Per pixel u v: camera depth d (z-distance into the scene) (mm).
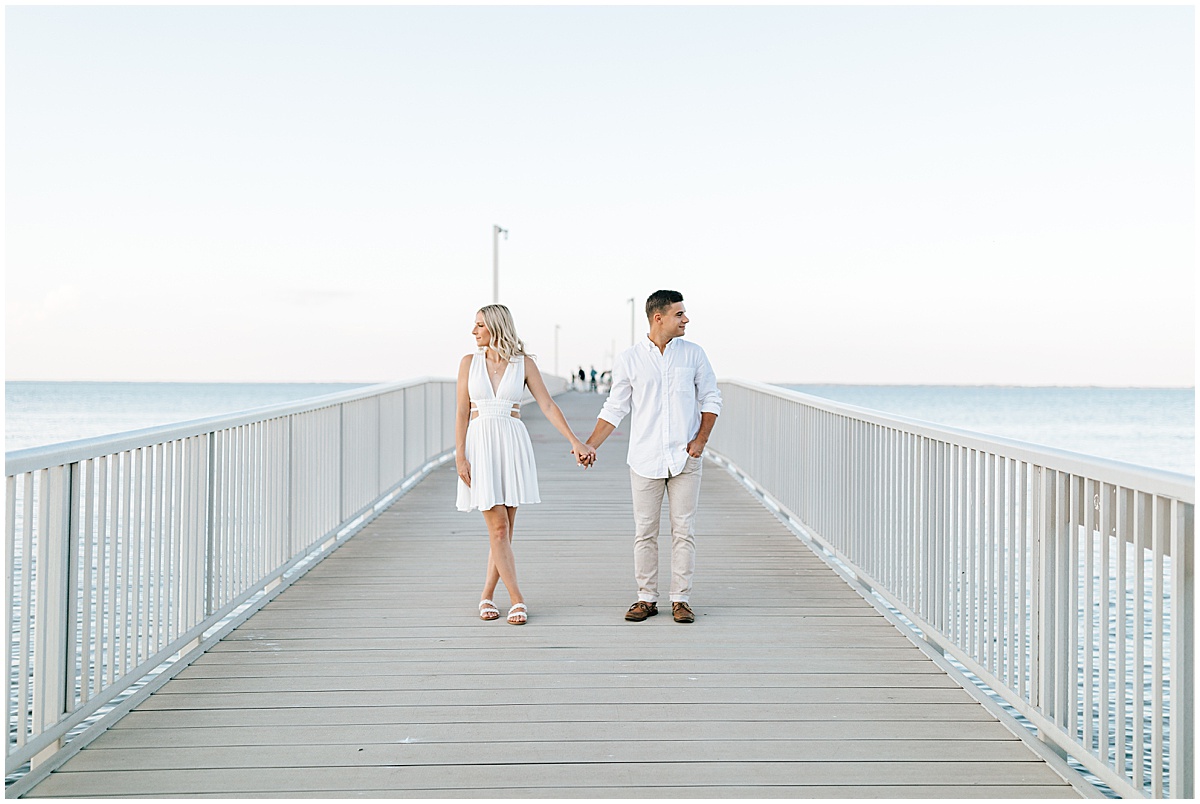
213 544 4047
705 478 10180
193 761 2783
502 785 2621
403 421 8992
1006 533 3229
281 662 3760
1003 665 3230
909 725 3098
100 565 3025
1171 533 2221
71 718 2801
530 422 18531
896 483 4484
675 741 2951
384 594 4949
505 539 4410
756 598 4898
